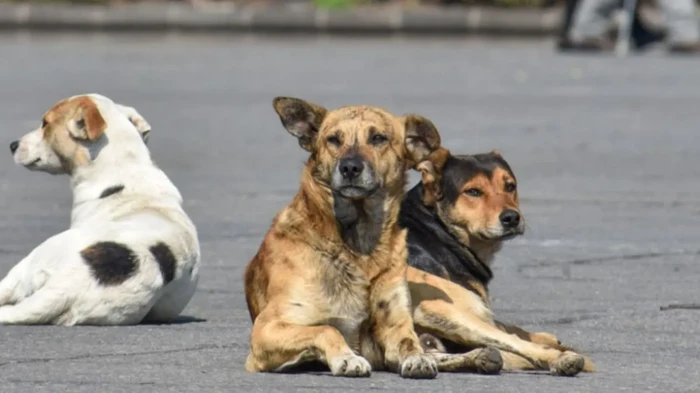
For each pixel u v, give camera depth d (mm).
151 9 41844
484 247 10125
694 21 37531
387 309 9250
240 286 12938
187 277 11164
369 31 41406
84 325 10820
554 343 10016
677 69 33719
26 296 10953
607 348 10398
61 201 17859
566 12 38219
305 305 9117
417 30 41312
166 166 20312
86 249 10812
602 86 30359
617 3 37750
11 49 37938
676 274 13539
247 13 41375
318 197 9195
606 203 17562
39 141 11516
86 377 9086
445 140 22156
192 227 11398
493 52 38125
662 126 24547
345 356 8898
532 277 13414
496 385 8898
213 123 24672
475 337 9453
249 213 16844
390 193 9273
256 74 32000
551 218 16594
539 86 30234
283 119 9461
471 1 43875
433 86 29812
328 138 9227
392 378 9070
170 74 32000
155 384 8875
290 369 9273
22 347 10000
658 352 10250
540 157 20984
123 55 36500
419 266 10000
